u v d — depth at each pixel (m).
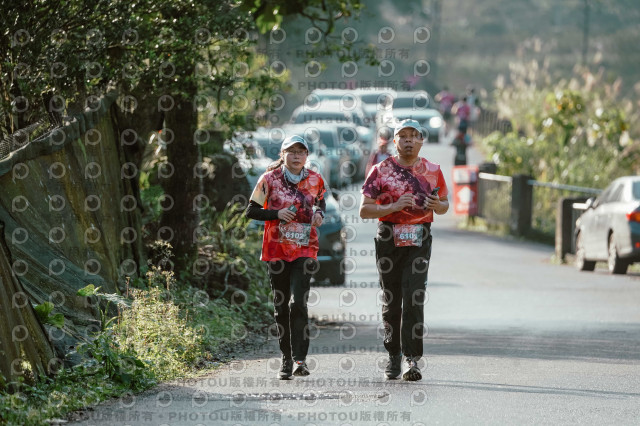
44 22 34.88
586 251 75.69
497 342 38.91
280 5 48.00
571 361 33.66
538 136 117.31
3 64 34.69
